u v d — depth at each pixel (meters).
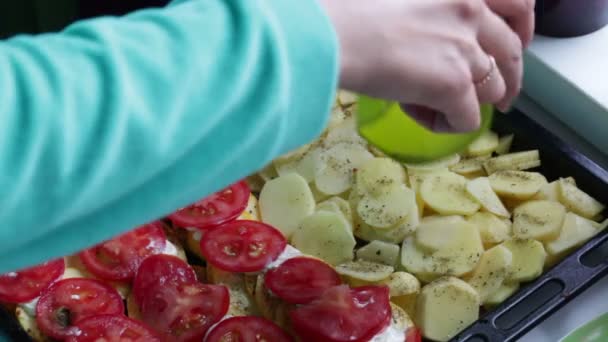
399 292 0.98
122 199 0.65
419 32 0.72
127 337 0.94
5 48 0.61
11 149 0.56
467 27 0.74
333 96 0.68
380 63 0.72
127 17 0.66
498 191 1.05
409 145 0.83
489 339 0.92
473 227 1.02
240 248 1.00
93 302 0.97
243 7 0.64
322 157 1.08
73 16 1.20
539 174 1.06
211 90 0.62
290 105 0.66
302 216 1.04
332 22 0.70
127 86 0.59
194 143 0.63
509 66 0.77
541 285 0.95
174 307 0.96
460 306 0.97
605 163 1.08
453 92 0.73
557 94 1.09
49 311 0.96
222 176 0.68
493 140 1.09
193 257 1.04
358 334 0.93
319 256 1.02
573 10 1.07
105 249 0.99
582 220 1.02
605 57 1.08
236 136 0.65
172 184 0.66
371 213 1.04
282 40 0.64
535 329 0.95
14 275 0.96
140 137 0.60
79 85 0.59
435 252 1.01
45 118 0.57
